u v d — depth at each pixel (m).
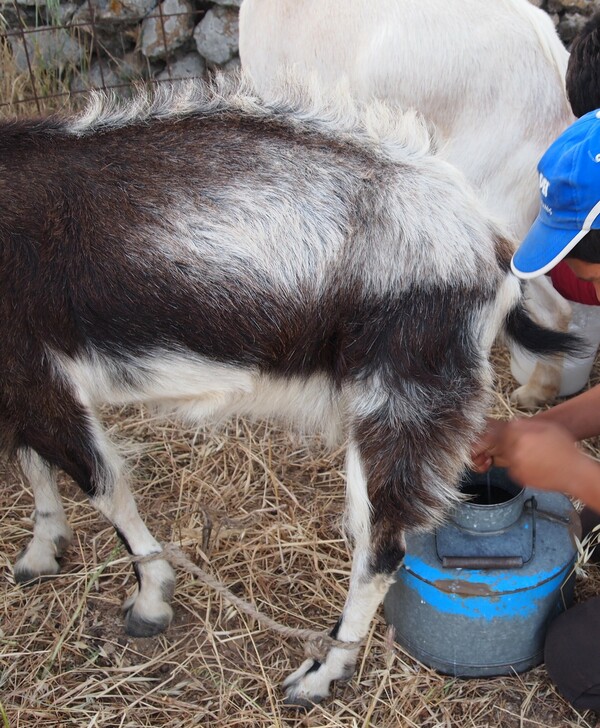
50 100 4.70
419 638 2.37
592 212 1.74
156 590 2.53
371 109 2.19
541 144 2.96
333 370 2.12
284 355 2.09
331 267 2.00
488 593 2.20
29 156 2.10
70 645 2.51
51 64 4.84
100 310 2.04
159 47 4.82
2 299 2.04
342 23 3.18
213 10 4.75
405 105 3.09
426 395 2.04
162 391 2.18
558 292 2.96
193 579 2.71
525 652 2.34
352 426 2.09
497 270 2.07
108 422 3.32
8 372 2.11
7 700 2.35
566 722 2.27
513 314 2.21
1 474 2.95
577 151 1.74
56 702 2.34
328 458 3.15
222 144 2.11
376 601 2.21
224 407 2.25
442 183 2.08
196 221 2.02
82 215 2.03
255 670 2.44
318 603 2.62
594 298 2.86
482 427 2.11
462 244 2.02
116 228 2.02
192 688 2.40
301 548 2.78
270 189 2.04
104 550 2.82
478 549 2.27
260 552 2.79
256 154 2.09
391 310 2.00
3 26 4.80
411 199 2.04
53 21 4.87
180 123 2.15
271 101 2.19
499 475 2.46
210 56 4.79
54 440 2.21
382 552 2.14
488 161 3.02
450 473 2.09
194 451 3.20
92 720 2.29
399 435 2.05
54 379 2.12
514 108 2.96
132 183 2.06
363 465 2.09
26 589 2.69
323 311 2.03
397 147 2.13
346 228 2.01
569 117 2.96
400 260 1.99
